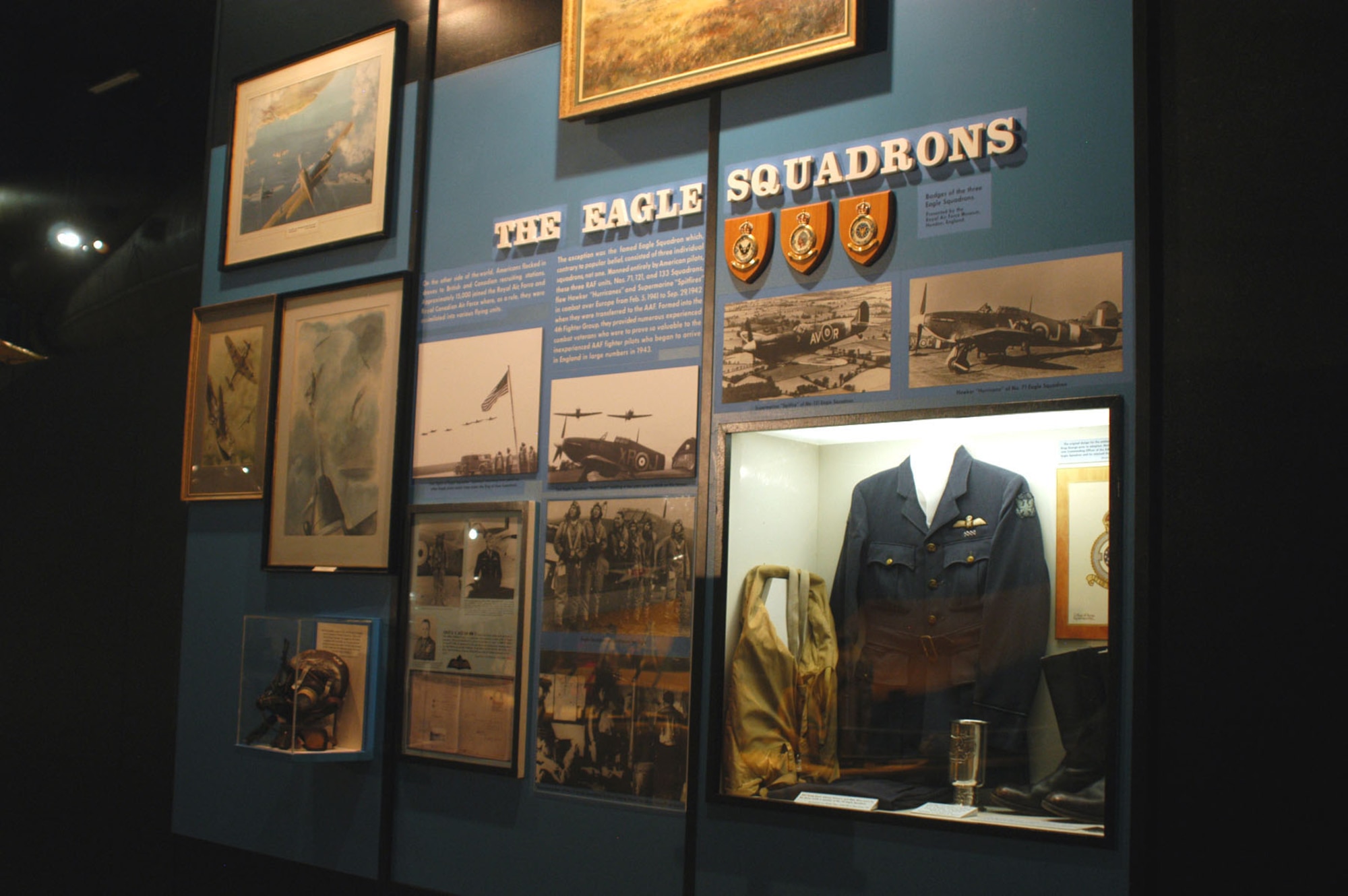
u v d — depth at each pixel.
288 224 4.81
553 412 3.93
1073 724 2.87
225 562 4.89
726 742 3.38
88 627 5.56
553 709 3.79
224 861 4.69
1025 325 3.04
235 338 4.95
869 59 3.41
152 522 5.38
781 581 3.40
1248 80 2.81
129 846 5.12
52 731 5.62
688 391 3.63
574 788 3.71
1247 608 2.65
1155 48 2.96
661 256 3.76
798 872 3.21
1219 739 2.65
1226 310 2.77
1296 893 2.53
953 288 3.17
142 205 5.70
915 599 3.21
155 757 5.10
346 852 4.29
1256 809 2.59
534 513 3.91
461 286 4.27
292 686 4.24
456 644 4.05
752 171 3.56
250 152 5.01
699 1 3.72
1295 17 2.77
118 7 5.65
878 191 3.33
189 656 4.97
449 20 4.49
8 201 6.15
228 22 5.28
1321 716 2.54
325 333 4.62
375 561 4.31
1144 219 2.88
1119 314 2.90
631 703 3.62
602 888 3.62
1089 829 2.78
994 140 3.14
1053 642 2.97
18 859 5.67
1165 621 2.75
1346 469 2.58
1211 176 2.84
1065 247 3.01
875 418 3.20
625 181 3.89
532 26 4.24
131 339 5.70
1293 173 2.73
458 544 4.10
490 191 4.25
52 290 6.20
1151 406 2.81
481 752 3.93
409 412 4.33
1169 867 2.67
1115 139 2.97
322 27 4.91
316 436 4.58
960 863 2.95
